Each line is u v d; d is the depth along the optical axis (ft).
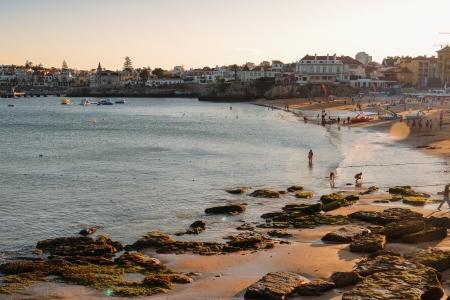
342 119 444.55
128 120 502.79
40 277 85.97
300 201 147.33
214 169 204.74
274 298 74.49
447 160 214.90
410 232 102.89
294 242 106.11
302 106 636.07
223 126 423.64
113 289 80.33
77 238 107.96
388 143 275.80
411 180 174.29
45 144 300.61
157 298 77.36
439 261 83.76
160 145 292.40
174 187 168.45
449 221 111.86
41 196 155.22
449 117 402.93
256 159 231.91
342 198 142.72
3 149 274.36
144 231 119.44
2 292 79.61
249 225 121.90
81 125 445.37
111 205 144.05
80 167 210.79
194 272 88.79
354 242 98.84
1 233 117.50
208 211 134.82
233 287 81.51
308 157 223.71
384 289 70.13
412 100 633.20
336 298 74.74
